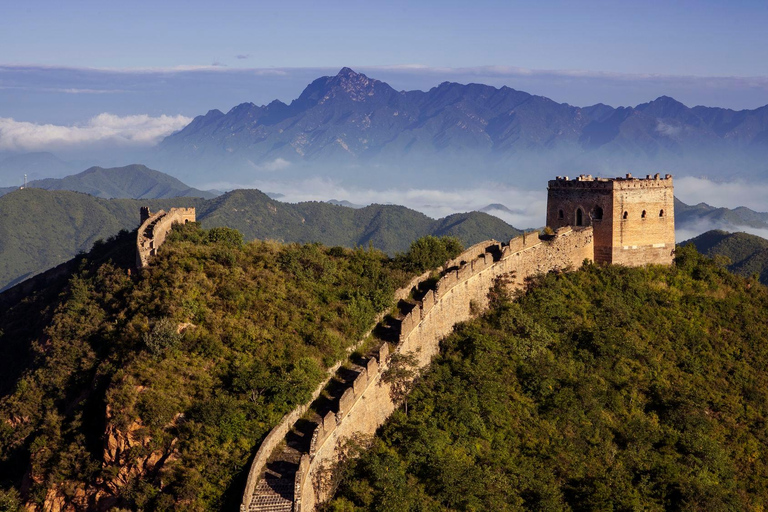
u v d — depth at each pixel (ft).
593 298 230.48
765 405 211.82
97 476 146.72
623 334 218.38
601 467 175.01
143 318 179.63
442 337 196.24
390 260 230.89
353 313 184.24
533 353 200.44
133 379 153.17
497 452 166.30
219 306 178.60
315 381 154.20
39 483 154.10
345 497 135.23
